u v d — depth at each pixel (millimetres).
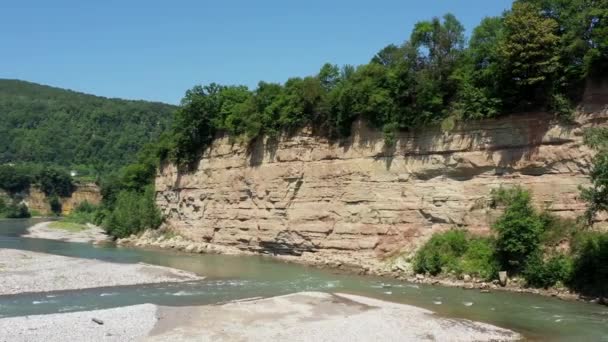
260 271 51375
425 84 49031
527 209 40875
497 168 44844
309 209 58594
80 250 72500
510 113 44406
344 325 29125
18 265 50844
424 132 49906
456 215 46531
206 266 55188
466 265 42781
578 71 40531
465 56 48406
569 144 40906
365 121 54906
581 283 36562
